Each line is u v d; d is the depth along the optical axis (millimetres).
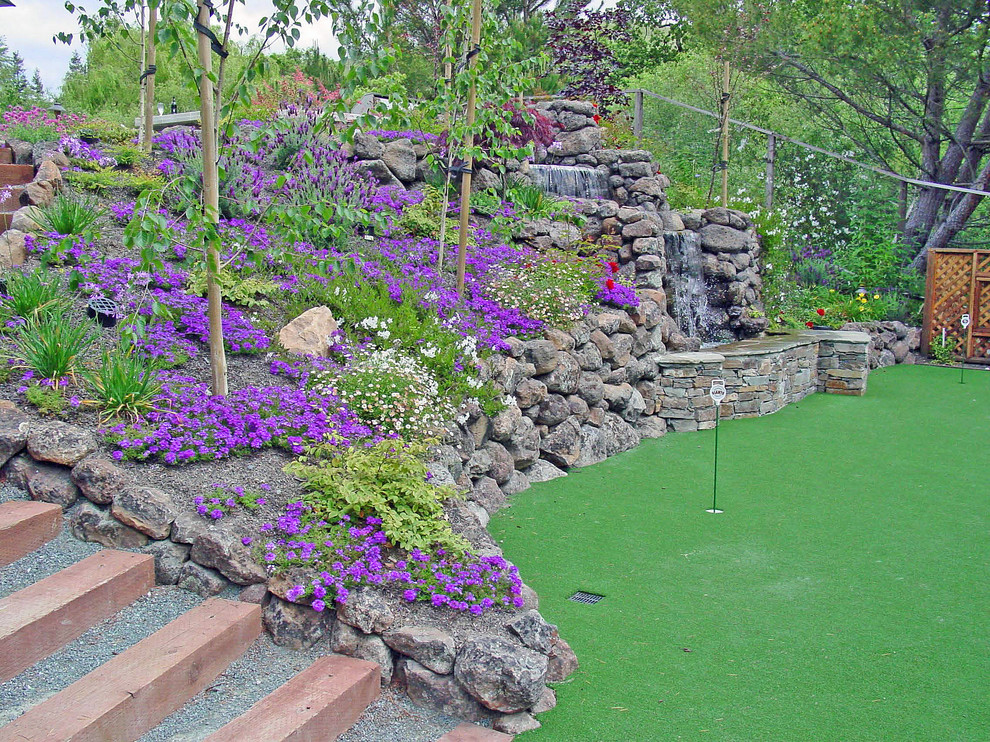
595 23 15211
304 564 3662
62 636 3146
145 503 3707
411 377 5480
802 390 10141
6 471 3916
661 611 4371
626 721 3357
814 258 15625
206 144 4332
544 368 6906
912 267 15570
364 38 5066
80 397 4363
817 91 18250
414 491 4176
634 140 13148
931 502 6238
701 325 10750
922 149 16250
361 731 3189
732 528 5637
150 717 2885
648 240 9727
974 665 3838
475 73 7109
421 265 7645
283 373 5363
